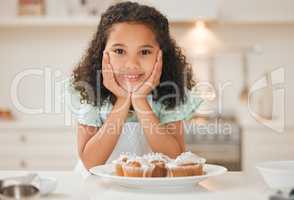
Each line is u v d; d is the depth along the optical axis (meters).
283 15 3.85
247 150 3.42
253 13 3.85
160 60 1.78
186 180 1.28
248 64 4.03
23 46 4.05
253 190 1.30
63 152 3.51
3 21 3.79
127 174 1.36
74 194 1.26
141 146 1.83
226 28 4.03
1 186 1.17
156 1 3.71
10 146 3.53
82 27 4.02
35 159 3.52
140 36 1.80
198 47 4.02
